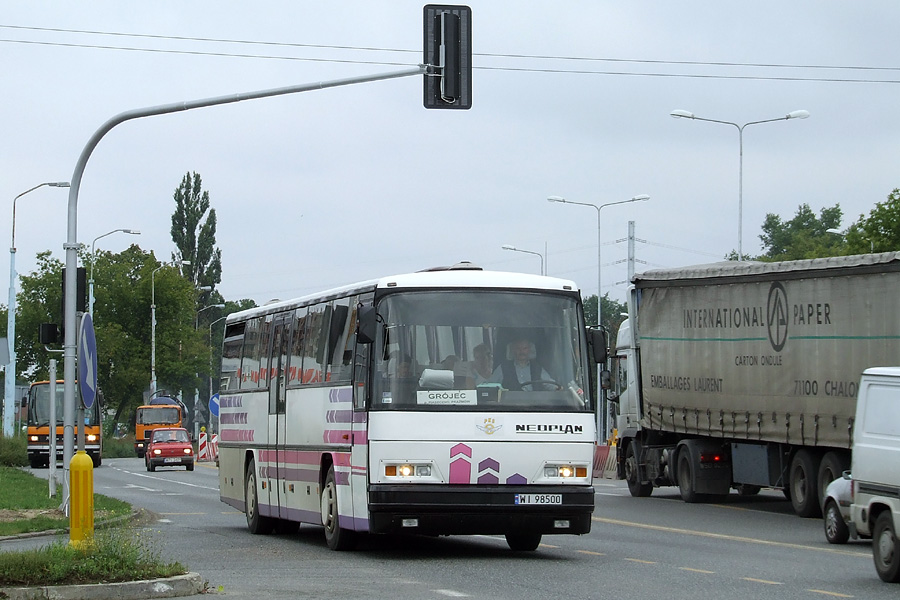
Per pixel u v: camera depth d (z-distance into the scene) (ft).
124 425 446.19
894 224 228.22
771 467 98.32
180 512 102.68
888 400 53.42
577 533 59.21
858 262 84.48
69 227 80.64
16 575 43.88
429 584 49.11
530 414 58.90
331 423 64.75
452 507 57.62
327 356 66.39
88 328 63.82
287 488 72.49
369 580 50.57
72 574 44.83
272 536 76.69
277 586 48.32
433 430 58.29
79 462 51.08
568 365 60.39
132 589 44.06
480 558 60.49
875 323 83.15
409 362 59.26
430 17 68.59
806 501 91.25
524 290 61.16
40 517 83.51
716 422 103.55
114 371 392.06
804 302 90.99
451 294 60.49
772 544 69.87
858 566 57.62
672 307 111.14
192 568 55.83
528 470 58.65
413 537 73.92
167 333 398.21
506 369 59.67
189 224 461.37
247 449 81.10
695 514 95.96
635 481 122.11
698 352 106.42
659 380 113.19
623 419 125.18
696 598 45.06
